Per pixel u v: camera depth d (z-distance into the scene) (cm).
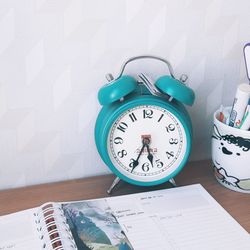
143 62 85
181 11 83
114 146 78
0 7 73
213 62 90
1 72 77
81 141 87
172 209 76
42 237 67
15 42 75
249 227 73
